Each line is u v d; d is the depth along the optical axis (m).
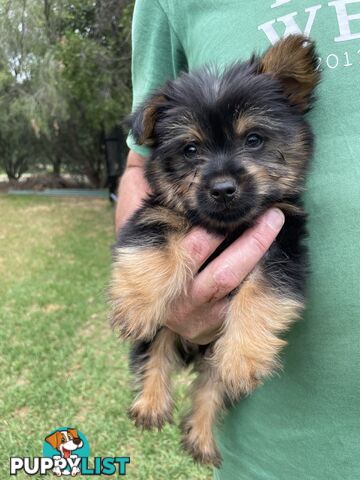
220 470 0.31
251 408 0.27
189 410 0.34
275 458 0.26
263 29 0.26
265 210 0.26
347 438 0.24
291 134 0.26
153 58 0.34
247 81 0.26
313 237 0.24
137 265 0.26
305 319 0.24
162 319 0.27
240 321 0.25
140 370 0.33
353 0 0.24
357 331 0.23
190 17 0.30
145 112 0.29
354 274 0.23
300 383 0.25
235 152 0.26
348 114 0.24
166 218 0.28
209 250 0.26
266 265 0.26
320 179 0.24
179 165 0.28
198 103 0.27
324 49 0.24
